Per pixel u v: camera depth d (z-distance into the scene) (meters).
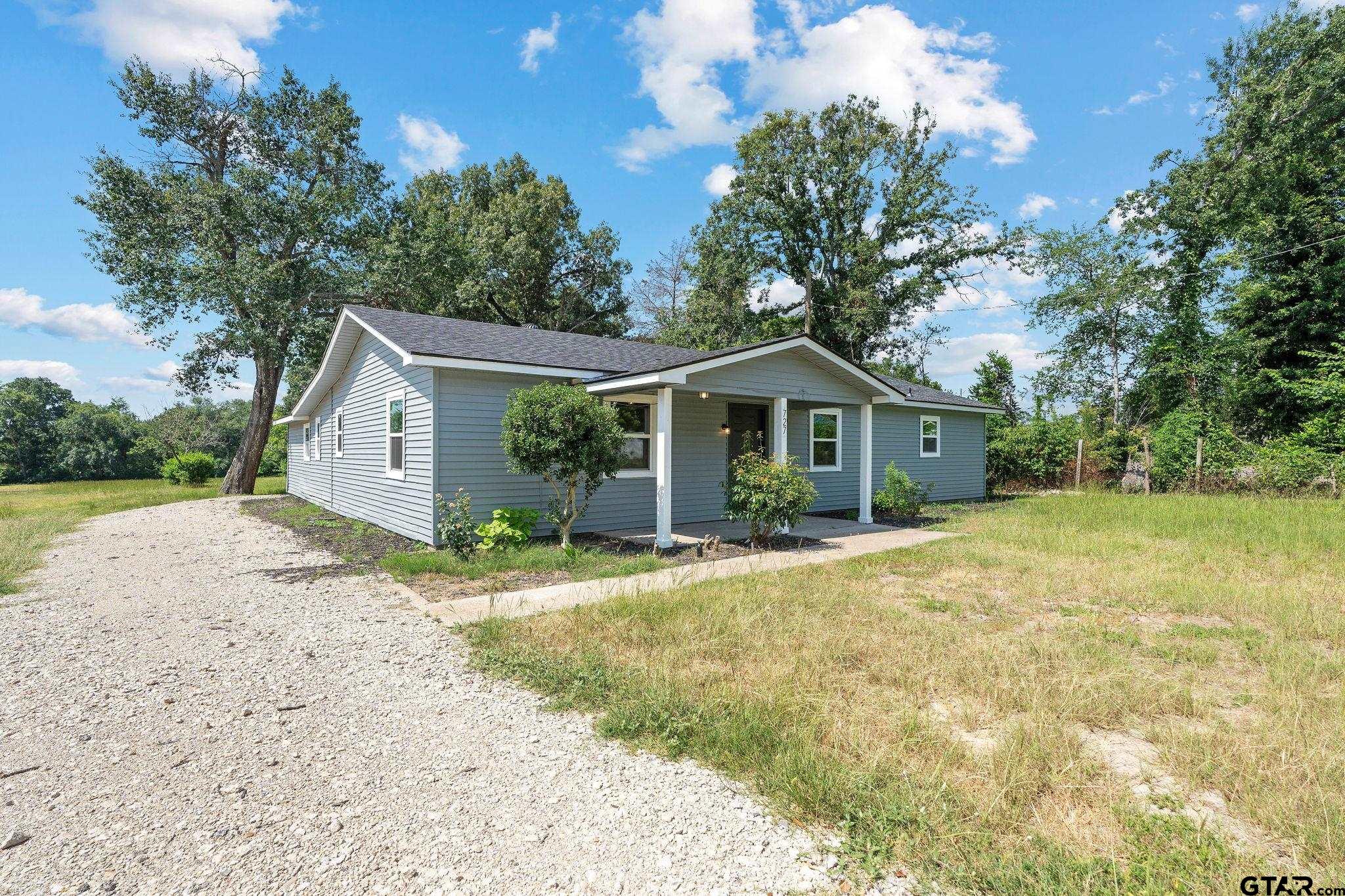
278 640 4.96
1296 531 9.36
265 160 22.86
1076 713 3.42
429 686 4.01
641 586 6.59
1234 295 18.97
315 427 17.50
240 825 2.49
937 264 26.70
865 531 11.08
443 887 2.12
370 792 2.74
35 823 2.51
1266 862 2.17
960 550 8.73
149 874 2.19
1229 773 2.77
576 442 8.36
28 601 6.30
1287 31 19.03
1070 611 5.57
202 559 8.71
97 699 3.82
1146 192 21.52
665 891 2.09
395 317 11.20
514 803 2.65
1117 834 2.37
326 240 22.64
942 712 3.50
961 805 2.52
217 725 3.45
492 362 9.10
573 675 4.07
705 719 3.35
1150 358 21.78
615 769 2.93
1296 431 17.25
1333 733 3.12
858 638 4.72
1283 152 18.70
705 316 30.59
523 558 7.92
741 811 2.56
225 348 22.17
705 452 11.98
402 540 10.09
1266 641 4.63
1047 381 25.22
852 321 26.86
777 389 10.46
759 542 9.33
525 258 30.80
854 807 2.52
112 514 15.34
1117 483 19.19
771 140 27.47
